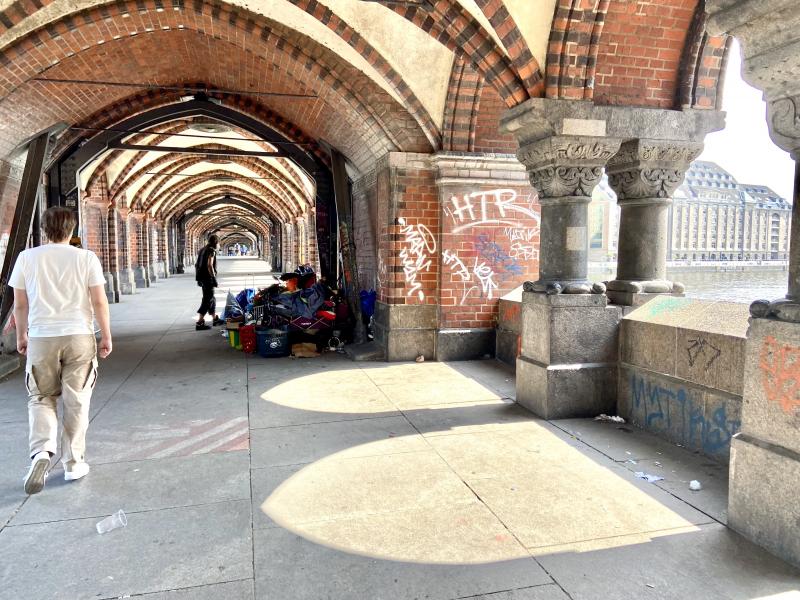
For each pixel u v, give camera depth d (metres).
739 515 2.81
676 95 4.97
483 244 7.25
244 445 4.17
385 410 5.07
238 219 54.72
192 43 7.79
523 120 4.70
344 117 7.49
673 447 4.11
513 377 6.37
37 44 6.16
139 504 3.21
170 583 2.44
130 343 8.59
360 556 2.65
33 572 2.52
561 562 2.58
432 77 6.48
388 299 7.27
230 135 14.29
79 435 3.54
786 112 2.46
